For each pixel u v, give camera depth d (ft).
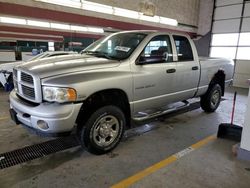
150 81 10.25
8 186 7.14
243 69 35.88
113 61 9.30
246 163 8.75
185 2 42.91
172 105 14.92
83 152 9.53
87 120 8.48
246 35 36.17
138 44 10.13
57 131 7.64
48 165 8.45
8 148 9.81
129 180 7.54
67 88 7.52
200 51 44.11
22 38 34.99
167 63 11.15
